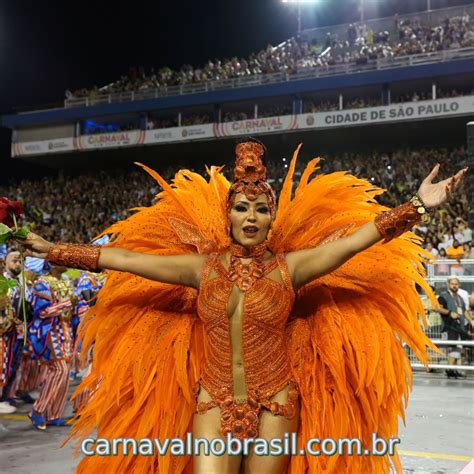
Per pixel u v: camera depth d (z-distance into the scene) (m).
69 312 5.55
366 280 2.58
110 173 26.75
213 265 2.29
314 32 28.08
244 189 2.24
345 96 22.72
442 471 3.94
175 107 24.41
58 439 4.88
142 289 2.62
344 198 2.71
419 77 20.58
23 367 6.66
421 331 2.60
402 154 20.75
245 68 25.09
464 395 6.78
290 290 2.25
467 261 8.44
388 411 2.45
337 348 2.42
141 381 2.47
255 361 2.21
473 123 7.62
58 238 22.58
